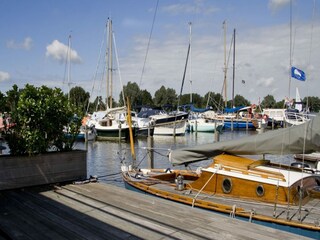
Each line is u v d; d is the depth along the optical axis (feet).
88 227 14.49
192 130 127.95
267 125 137.39
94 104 155.94
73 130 23.52
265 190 22.91
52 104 22.00
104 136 102.27
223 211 21.40
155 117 114.93
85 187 21.24
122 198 18.83
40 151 21.58
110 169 54.34
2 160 20.20
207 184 25.57
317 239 17.95
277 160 53.31
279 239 13.39
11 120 21.34
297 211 20.88
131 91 217.56
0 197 18.94
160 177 31.50
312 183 24.22
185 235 13.78
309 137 19.92
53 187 21.06
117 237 13.51
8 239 13.64
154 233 13.93
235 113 147.33
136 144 94.53
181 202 23.76
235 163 24.57
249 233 14.01
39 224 14.80
